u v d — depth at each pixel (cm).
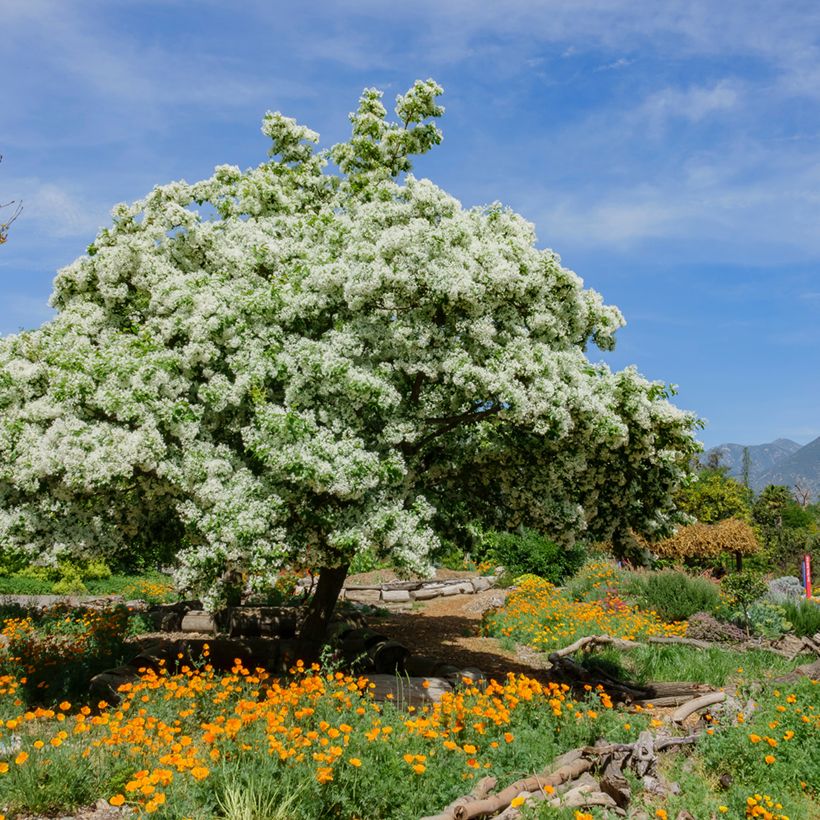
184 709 761
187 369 986
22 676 959
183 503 939
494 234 1073
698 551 2658
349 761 589
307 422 902
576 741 762
